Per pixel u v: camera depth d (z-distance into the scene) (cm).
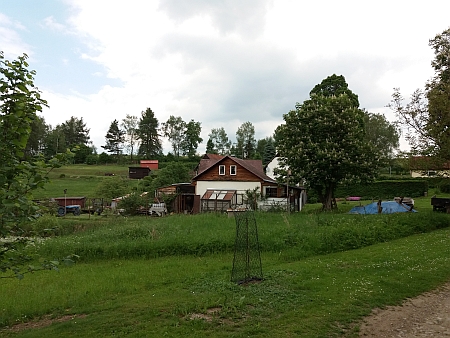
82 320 800
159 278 1230
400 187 5119
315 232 1781
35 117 594
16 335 761
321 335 677
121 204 3800
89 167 9544
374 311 816
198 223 2169
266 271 1220
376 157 3106
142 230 1953
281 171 3294
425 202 4203
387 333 697
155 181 5266
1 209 511
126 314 821
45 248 1655
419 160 2512
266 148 9738
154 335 679
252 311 807
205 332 690
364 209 2923
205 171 4253
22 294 1113
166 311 824
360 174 3125
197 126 12769
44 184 572
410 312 814
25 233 625
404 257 1384
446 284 1031
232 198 3962
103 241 1812
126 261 1588
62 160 595
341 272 1185
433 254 1416
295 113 3312
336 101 3281
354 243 1725
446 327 729
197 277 1204
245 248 1273
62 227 2350
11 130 550
